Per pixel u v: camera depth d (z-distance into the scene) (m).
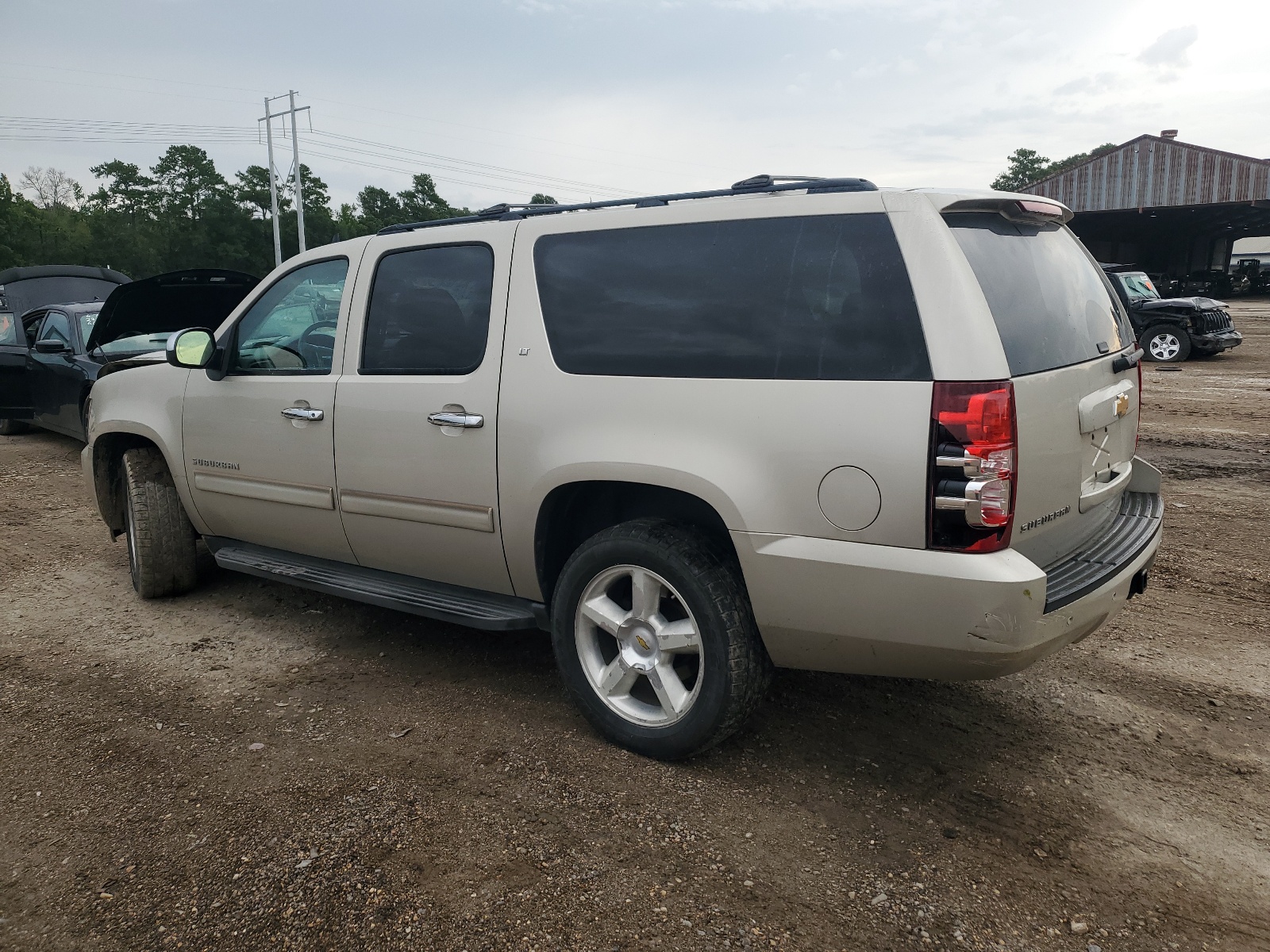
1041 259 2.96
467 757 3.12
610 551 3.02
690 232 2.92
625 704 3.15
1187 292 34.41
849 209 2.65
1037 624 2.45
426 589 3.70
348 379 3.71
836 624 2.63
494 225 3.41
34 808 2.85
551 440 3.09
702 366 2.82
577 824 2.71
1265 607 4.47
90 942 2.25
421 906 2.35
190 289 6.91
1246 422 9.79
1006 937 2.25
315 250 4.02
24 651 4.17
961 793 2.90
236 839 2.65
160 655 4.09
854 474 2.51
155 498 4.64
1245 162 36.28
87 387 7.90
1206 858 2.56
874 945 2.22
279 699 3.62
